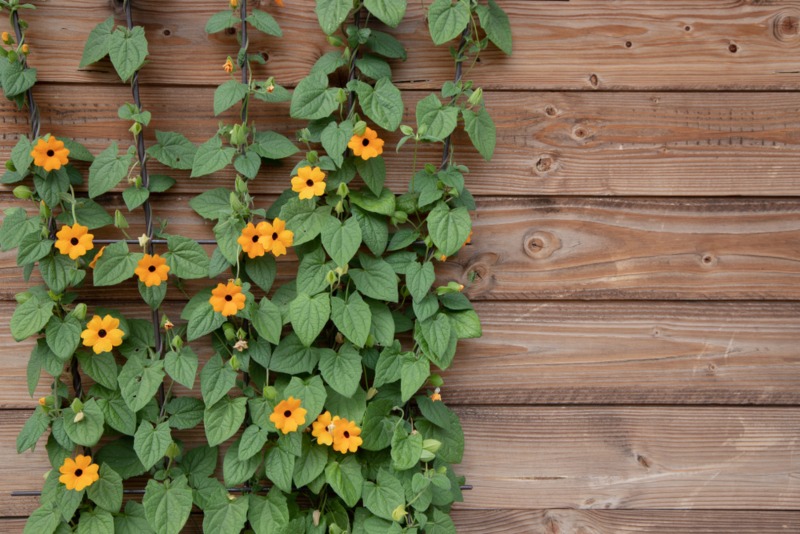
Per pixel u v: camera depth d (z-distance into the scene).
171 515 1.67
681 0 1.73
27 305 1.66
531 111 1.74
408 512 1.69
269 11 1.71
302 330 1.66
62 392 1.69
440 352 1.69
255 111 1.72
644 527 1.79
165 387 1.74
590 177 1.75
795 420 1.79
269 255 1.70
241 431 1.74
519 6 1.72
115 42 1.65
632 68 1.74
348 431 1.67
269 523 1.70
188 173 1.72
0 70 1.65
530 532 1.79
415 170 1.73
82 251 1.64
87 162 1.71
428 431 1.73
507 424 1.78
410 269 1.69
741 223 1.76
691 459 1.79
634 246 1.76
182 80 1.71
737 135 1.75
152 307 1.69
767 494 1.79
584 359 1.77
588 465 1.78
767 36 1.74
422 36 1.72
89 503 1.70
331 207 1.69
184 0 1.70
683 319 1.77
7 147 1.70
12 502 1.74
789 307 1.77
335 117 1.71
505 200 1.75
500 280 1.75
